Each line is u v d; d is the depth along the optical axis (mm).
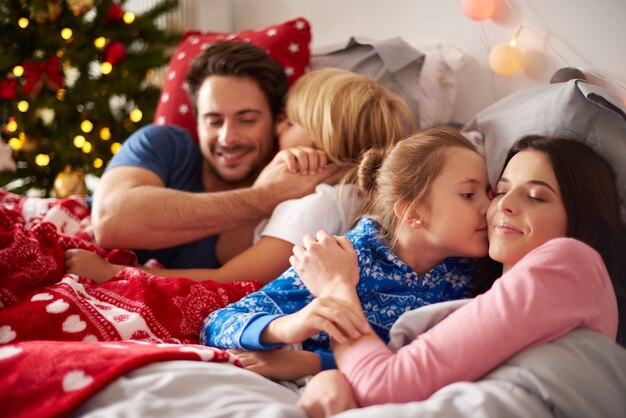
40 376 754
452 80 1598
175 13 2307
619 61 1277
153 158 1414
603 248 955
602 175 953
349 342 822
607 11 1289
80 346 809
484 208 990
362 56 1632
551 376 719
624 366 770
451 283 1050
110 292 1064
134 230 1243
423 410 689
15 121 2057
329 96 1313
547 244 819
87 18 2229
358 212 1208
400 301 1008
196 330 1057
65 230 1342
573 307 767
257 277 1189
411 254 1024
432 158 1006
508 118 1274
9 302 1041
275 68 1462
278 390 838
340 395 758
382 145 1299
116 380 753
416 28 1718
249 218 1288
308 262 913
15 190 2170
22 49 2059
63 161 2137
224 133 1390
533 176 919
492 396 702
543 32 1405
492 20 1523
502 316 751
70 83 2217
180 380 764
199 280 1180
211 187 1480
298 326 848
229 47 1440
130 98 2234
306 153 1296
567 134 1100
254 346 912
